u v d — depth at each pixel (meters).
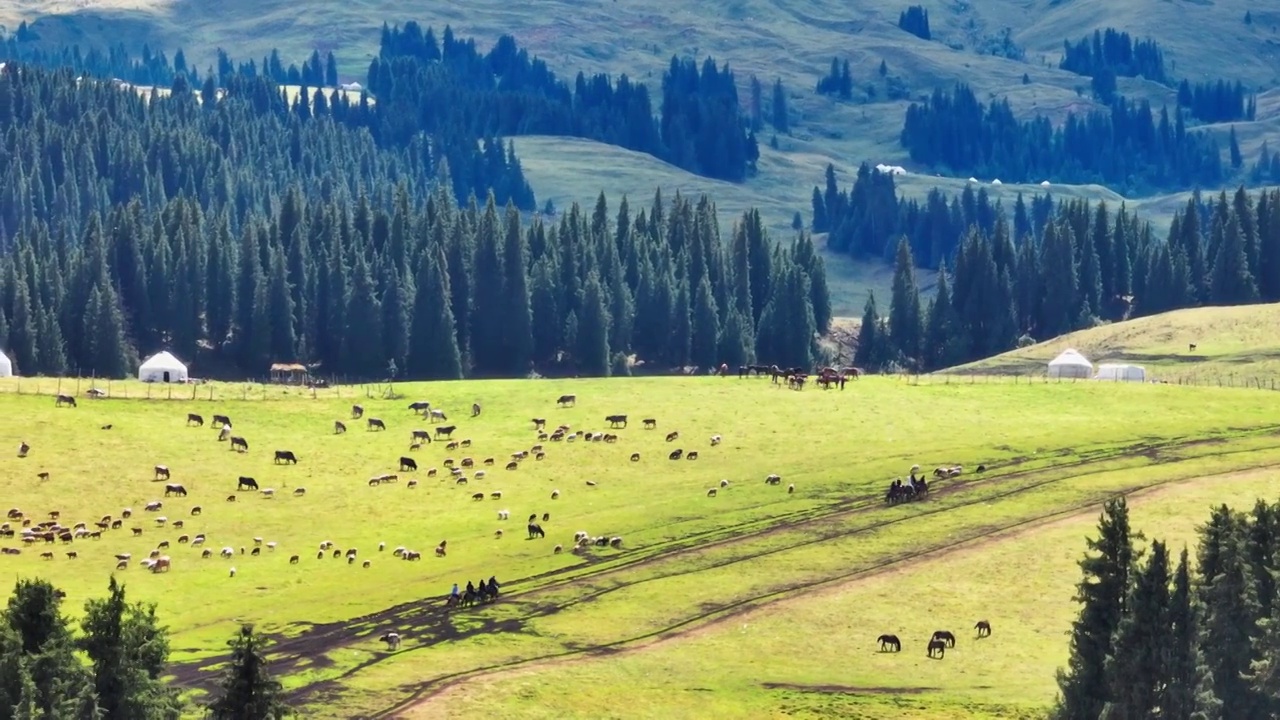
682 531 151.00
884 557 142.50
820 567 140.38
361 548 148.50
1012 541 144.75
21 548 143.88
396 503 162.50
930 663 120.75
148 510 156.25
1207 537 115.75
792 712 110.81
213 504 160.00
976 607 131.25
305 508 160.38
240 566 142.88
